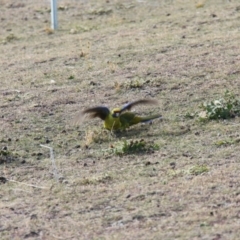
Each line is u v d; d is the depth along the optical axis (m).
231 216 13.79
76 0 33.91
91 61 24.64
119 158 17.00
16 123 19.66
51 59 25.41
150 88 21.50
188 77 22.08
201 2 30.80
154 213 14.17
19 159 17.34
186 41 25.67
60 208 14.73
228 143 17.38
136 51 25.14
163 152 17.12
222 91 20.80
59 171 16.55
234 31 26.39
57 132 18.91
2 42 28.80
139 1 32.75
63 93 21.75
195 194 14.80
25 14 32.84
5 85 22.97
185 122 18.89
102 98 21.09
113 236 13.38
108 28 29.05
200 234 13.21
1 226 14.12
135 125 18.86
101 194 15.15
